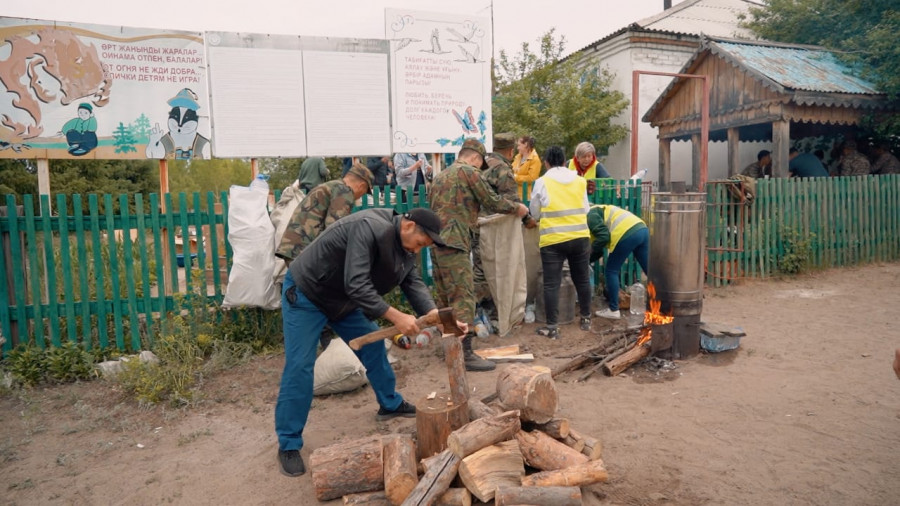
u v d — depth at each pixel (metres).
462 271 5.23
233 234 5.70
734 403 4.32
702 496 3.11
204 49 6.80
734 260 8.91
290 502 3.22
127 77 6.51
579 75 16.84
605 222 6.73
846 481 3.20
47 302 6.03
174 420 4.43
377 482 3.13
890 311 6.90
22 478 3.59
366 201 6.75
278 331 6.16
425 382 5.09
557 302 6.19
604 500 3.09
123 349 5.80
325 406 4.60
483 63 8.27
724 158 16.92
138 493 3.39
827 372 4.90
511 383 3.33
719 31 18.06
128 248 5.79
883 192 10.27
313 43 7.32
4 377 5.17
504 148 6.18
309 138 7.39
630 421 4.07
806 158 12.21
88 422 4.38
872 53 11.73
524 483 2.94
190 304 5.91
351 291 3.24
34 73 6.16
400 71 7.80
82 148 6.40
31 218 5.55
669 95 13.60
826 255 9.74
